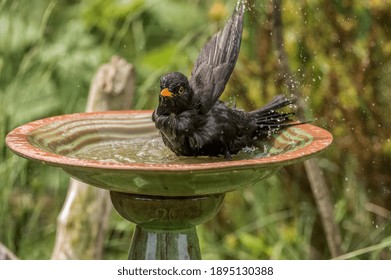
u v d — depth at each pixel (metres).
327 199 9.42
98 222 9.52
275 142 7.11
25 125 6.96
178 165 5.63
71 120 7.33
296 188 10.52
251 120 7.11
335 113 9.79
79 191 9.48
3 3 11.69
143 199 6.45
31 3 12.23
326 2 9.62
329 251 10.61
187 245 6.77
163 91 6.65
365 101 9.68
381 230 10.09
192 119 6.78
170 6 12.40
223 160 6.98
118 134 7.49
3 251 8.86
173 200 6.42
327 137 6.62
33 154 5.93
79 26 12.10
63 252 9.48
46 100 11.54
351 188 10.22
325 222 9.49
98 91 9.53
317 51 9.75
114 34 12.29
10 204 11.36
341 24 9.64
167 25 12.34
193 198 6.45
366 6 9.58
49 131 6.98
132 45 12.26
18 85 11.44
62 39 12.04
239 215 11.03
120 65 9.73
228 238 10.67
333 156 10.24
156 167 5.58
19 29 11.96
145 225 6.71
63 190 11.38
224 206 11.00
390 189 9.93
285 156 5.92
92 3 12.11
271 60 9.74
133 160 6.96
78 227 9.46
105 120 7.51
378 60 9.58
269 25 9.63
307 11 9.74
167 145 7.03
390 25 9.46
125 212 6.61
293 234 10.45
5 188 10.91
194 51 11.75
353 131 9.78
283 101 7.37
